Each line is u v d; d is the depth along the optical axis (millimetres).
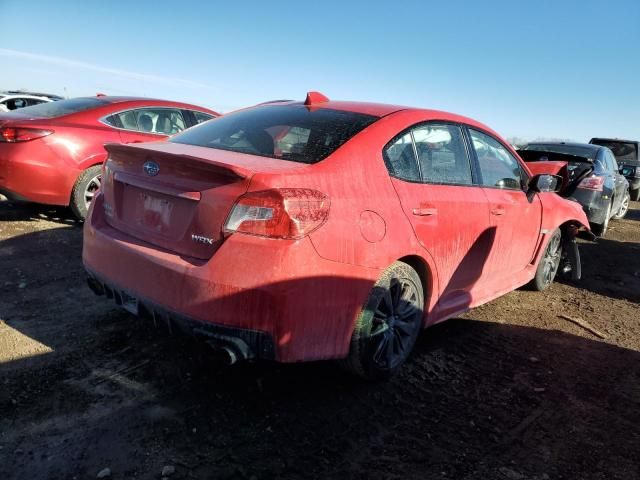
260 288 2287
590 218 8141
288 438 2518
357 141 2867
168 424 2537
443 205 3213
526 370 3467
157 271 2520
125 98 6547
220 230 2387
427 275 3189
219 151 2873
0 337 3213
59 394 2699
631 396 3246
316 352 2518
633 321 4645
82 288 4105
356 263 2584
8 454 2254
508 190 4094
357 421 2709
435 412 2867
